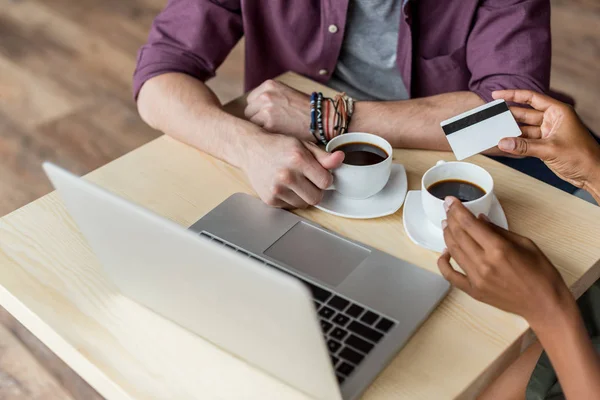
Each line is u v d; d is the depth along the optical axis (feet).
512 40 4.74
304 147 3.89
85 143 8.77
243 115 4.61
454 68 5.25
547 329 3.06
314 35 5.30
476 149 3.77
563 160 3.82
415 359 3.02
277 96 4.44
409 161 4.23
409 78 5.28
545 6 4.82
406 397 2.87
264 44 5.55
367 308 3.20
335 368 2.93
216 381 3.03
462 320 3.20
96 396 5.97
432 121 4.39
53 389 6.02
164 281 3.01
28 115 9.27
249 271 2.51
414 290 3.30
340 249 3.57
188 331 3.26
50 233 3.77
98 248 3.22
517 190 3.95
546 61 4.75
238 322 2.85
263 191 3.86
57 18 11.50
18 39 10.96
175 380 3.03
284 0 5.16
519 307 3.08
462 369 2.98
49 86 9.86
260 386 3.00
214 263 2.63
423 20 5.06
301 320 2.52
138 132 8.98
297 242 3.62
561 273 3.43
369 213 3.79
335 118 4.35
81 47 10.75
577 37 10.56
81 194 2.91
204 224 3.74
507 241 3.10
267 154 3.92
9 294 3.43
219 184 4.07
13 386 6.05
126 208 2.76
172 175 4.14
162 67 4.91
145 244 2.87
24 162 8.46
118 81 9.97
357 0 5.08
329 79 5.65
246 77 5.76
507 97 4.04
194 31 5.02
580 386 3.01
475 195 3.61
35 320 3.35
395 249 3.59
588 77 9.75
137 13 11.64
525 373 4.13
